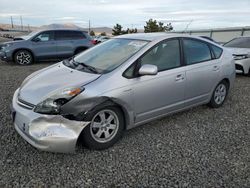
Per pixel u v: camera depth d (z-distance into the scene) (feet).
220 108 16.55
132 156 10.37
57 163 9.71
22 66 34.22
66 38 38.01
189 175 9.18
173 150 10.95
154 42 12.50
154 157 10.34
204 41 15.24
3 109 15.23
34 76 12.48
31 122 9.51
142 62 11.66
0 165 9.45
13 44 35.24
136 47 12.35
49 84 10.67
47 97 9.77
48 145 9.35
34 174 9.00
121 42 13.55
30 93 10.43
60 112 9.44
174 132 12.76
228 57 16.52
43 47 36.63
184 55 13.61
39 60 37.19
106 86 10.42
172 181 8.82
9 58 35.42
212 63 15.07
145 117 12.05
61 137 9.37
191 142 11.75
